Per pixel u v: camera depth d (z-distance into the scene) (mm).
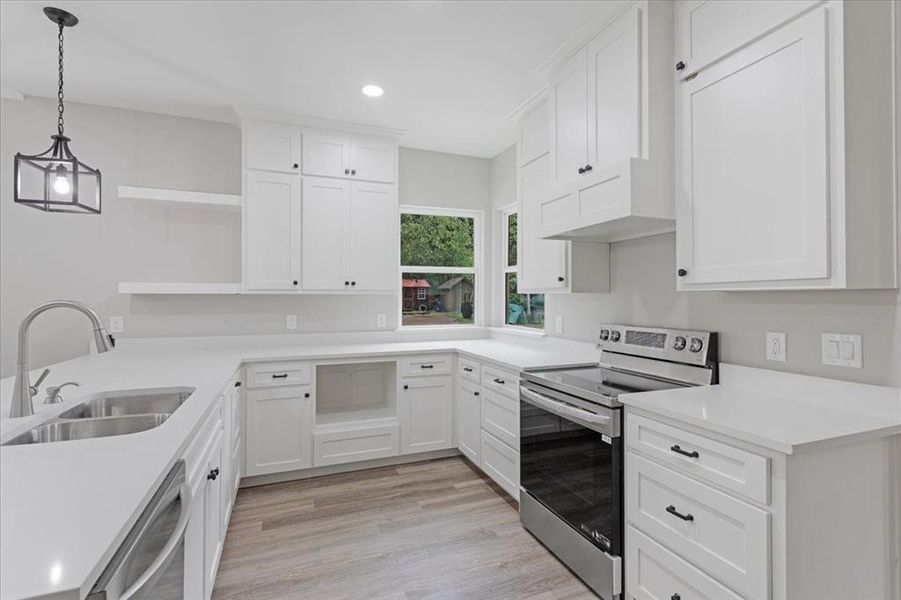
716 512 1352
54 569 648
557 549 2105
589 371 2412
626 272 2521
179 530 1014
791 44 1410
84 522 783
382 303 3824
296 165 3242
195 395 1749
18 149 2879
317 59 2459
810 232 1365
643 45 1875
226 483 2203
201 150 3279
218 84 2748
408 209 4035
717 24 1668
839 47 1297
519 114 3129
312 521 2475
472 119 3281
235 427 2588
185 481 1202
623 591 1759
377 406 3652
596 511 1846
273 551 2180
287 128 3225
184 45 2320
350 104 3018
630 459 1705
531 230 2920
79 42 2283
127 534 821
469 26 2156
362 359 3168
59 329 2967
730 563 1305
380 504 2682
